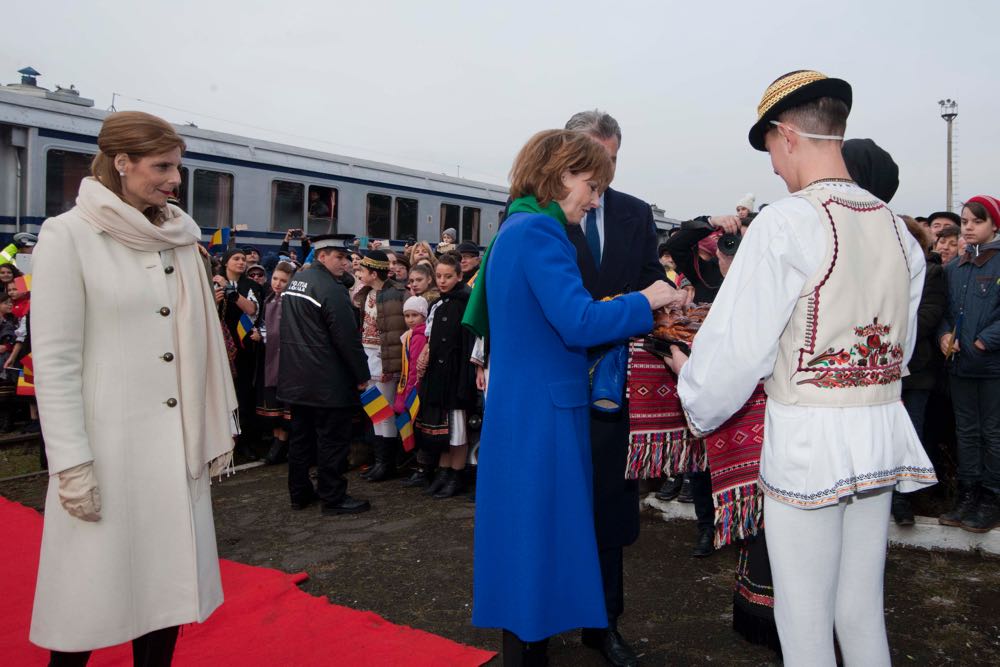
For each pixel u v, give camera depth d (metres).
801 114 1.72
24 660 2.60
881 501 1.76
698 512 3.67
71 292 1.78
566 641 2.77
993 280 3.58
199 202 11.73
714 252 2.98
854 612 1.77
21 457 5.95
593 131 2.60
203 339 2.03
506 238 2.02
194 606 1.94
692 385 1.77
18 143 9.86
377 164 14.64
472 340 4.71
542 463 1.97
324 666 2.56
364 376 4.50
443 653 2.63
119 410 1.85
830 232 1.62
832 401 1.62
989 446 3.58
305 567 3.64
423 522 4.34
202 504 2.03
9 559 3.58
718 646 2.74
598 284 2.48
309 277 4.45
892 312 1.67
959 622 2.87
